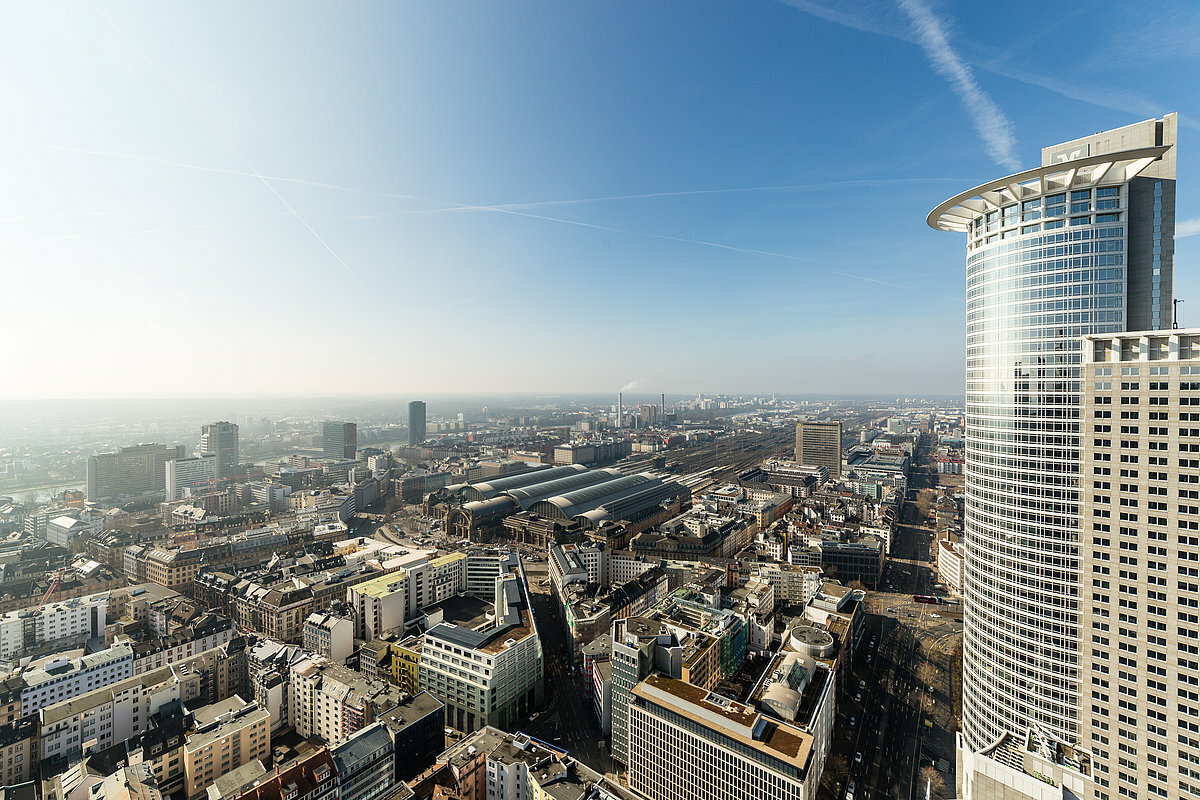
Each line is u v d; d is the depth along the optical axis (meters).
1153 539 162.12
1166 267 197.88
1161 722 160.38
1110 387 169.25
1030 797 141.12
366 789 190.62
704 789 192.25
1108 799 169.12
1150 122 199.75
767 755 178.12
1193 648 155.38
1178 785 157.00
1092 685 173.38
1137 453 164.75
